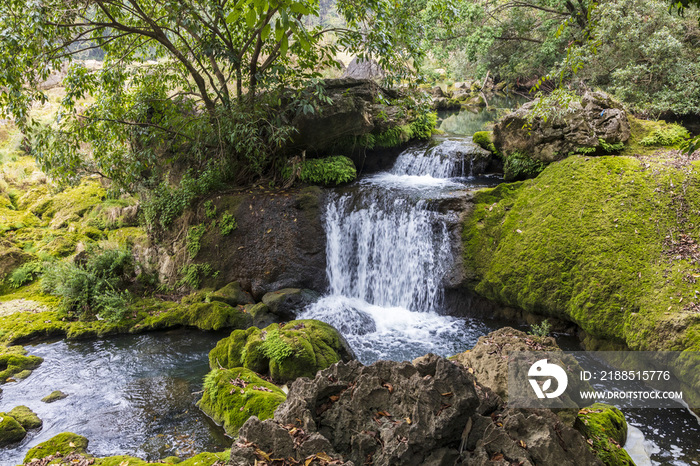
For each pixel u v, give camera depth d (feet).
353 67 54.70
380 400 11.93
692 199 22.63
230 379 20.11
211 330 27.86
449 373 10.91
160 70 36.14
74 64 32.24
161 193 35.22
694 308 18.98
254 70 32.50
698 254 20.80
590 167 26.07
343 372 12.87
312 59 34.17
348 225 32.01
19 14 27.30
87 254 33.53
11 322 28.40
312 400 12.04
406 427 10.71
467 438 10.80
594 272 22.59
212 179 33.94
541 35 59.16
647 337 19.51
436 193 30.25
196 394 21.07
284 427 11.33
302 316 28.48
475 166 36.78
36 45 27.17
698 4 13.78
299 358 21.39
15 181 46.98
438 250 29.01
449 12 38.50
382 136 39.37
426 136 42.09
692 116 37.37
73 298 30.37
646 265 21.49
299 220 31.73
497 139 33.94
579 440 11.44
